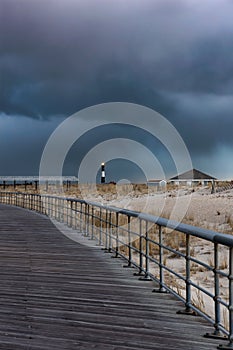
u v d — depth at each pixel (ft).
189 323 18.62
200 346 15.98
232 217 76.95
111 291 24.21
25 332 17.30
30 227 60.70
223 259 42.75
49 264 32.63
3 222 68.23
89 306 21.15
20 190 209.67
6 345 15.88
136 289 24.70
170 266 40.96
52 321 18.74
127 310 20.49
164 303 21.79
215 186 164.55
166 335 17.12
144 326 18.17
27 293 23.59
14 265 32.14
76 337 16.81
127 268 31.09
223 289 32.86
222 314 26.14
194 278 36.35
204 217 81.66
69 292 23.89
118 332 17.43
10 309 20.48
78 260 34.42
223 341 16.51
